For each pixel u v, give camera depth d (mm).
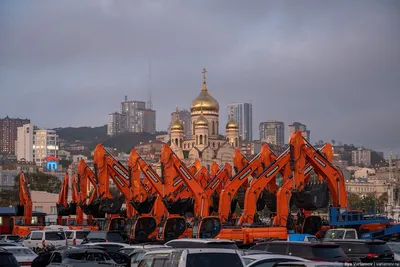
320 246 33938
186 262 23875
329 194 74438
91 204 91062
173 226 71562
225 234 65312
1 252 32719
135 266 37750
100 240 60500
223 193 78250
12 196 189875
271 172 75562
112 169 88000
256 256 30688
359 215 70000
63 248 41438
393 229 69125
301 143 72375
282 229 66062
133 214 90312
